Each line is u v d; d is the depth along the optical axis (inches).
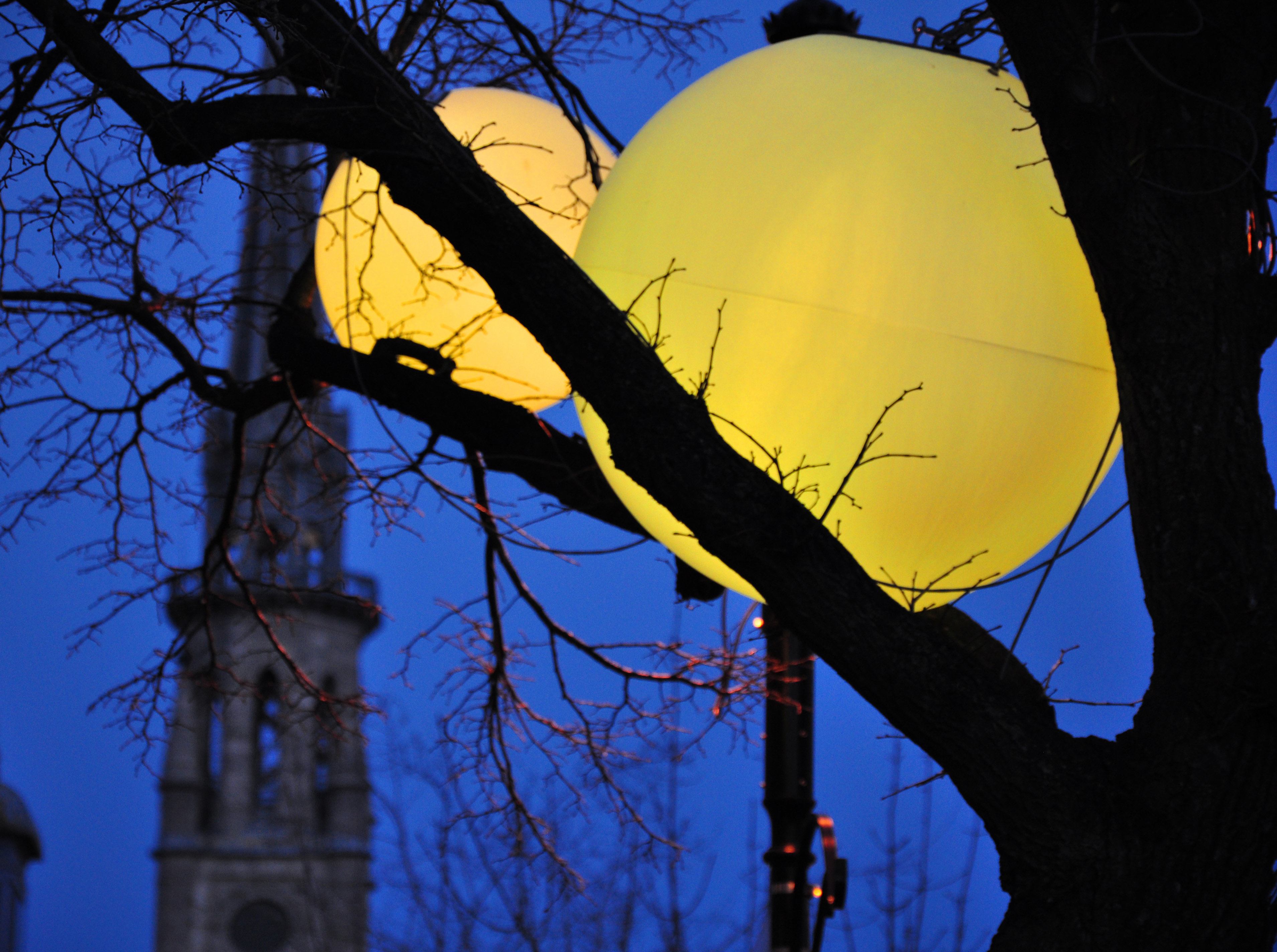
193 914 2102.6
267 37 130.5
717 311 101.6
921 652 101.4
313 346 151.9
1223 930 96.8
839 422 100.8
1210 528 102.8
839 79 105.3
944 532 107.7
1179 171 112.7
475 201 110.0
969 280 99.4
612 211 111.2
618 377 104.7
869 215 99.3
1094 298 107.4
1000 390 100.8
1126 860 97.7
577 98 167.5
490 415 148.3
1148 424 105.9
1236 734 99.4
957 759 101.0
